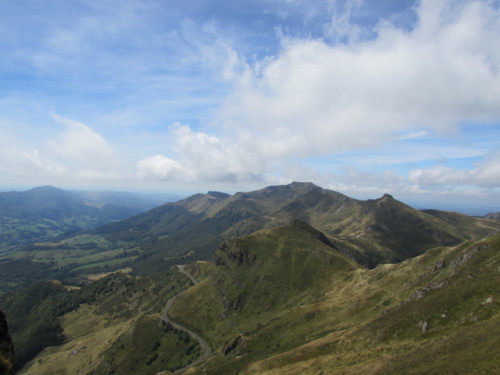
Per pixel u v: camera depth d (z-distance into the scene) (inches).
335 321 6171.3
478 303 3636.8
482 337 2822.3
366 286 7239.2
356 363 3708.2
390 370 3075.8
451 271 5054.1
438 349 3016.7
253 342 6934.1
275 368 4722.0
